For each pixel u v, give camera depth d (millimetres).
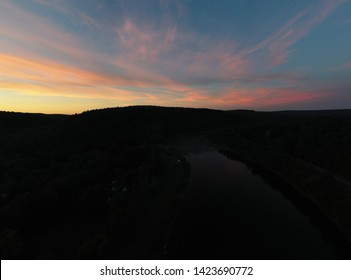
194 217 53812
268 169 87500
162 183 71625
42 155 83000
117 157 81812
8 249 37062
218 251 42156
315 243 44062
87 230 47969
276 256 40719
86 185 61969
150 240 44219
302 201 61156
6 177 65188
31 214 47656
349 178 67250
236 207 58531
